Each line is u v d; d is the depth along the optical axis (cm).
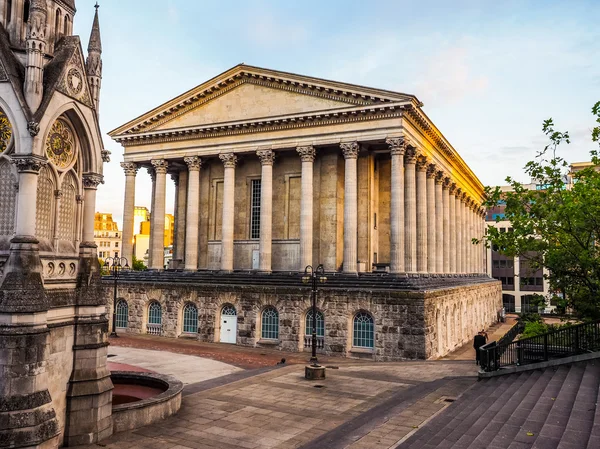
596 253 2934
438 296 3972
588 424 1456
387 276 4275
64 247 1750
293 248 5188
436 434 1628
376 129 4559
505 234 2994
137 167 5844
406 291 3653
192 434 1820
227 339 4372
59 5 1784
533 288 9781
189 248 5344
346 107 4634
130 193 5747
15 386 1426
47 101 1581
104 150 1891
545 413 1645
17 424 1395
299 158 5250
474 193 8388
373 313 3731
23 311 1448
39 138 1551
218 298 4406
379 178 5369
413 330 3600
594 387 1853
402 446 1540
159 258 5497
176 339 4538
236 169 5584
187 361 3450
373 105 4522
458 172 6931
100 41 1894
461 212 7606
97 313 1753
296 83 4878
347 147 4641
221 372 3078
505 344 2728
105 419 1730
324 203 5072
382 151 5153
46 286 1617
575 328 2420
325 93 4809
